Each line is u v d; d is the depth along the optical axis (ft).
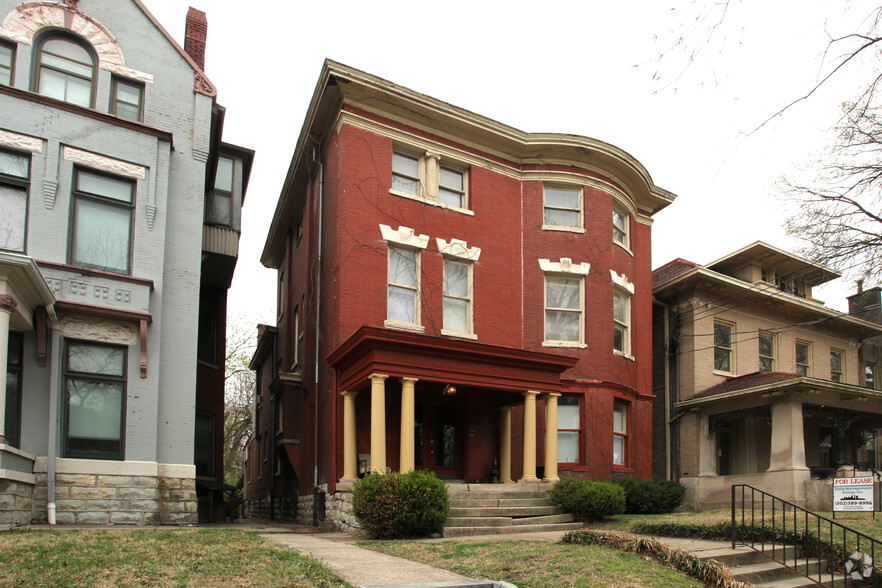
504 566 29.12
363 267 55.57
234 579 23.89
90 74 47.67
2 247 41.52
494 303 61.52
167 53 51.44
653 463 78.33
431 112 60.29
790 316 86.99
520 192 65.51
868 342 98.48
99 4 48.75
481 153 63.82
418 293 58.03
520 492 50.72
